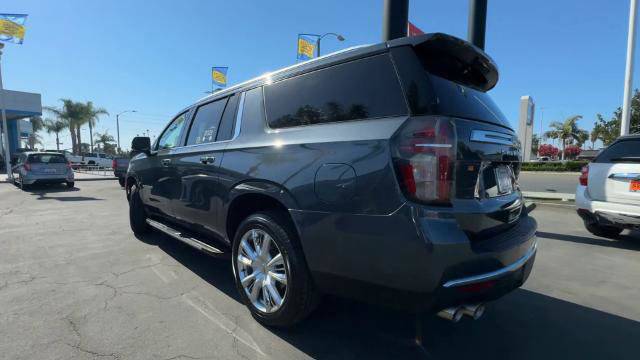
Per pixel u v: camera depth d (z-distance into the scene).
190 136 4.14
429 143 2.03
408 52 2.28
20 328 2.81
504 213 2.56
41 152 14.30
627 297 3.63
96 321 2.95
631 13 9.80
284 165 2.67
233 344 2.65
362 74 2.45
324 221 2.36
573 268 4.52
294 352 2.57
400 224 2.03
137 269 4.20
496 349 2.66
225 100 3.69
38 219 7.47
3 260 4.52
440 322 3.06
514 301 3.52
